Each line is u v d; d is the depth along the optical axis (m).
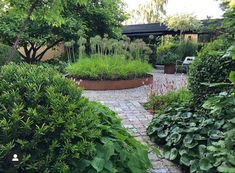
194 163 2.60
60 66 11.07
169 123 3.57
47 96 1.89
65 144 1.80
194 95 3.64
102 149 2.00
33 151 1.76
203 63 3.48
